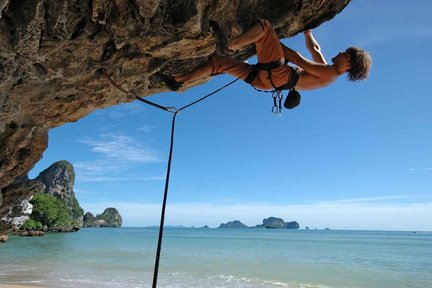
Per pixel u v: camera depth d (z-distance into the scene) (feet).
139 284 60.90
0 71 18.94
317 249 184.75
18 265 86.22
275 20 20.99
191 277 72.74
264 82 17.29
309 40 19.33
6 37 17.07
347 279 76.43
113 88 25.12
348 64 16.70
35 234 259.19
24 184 40.34
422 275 84.07
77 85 23.71
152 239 272.31
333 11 21.11
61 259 103.55
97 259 105.50
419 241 333.42
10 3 15.99
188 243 234.58
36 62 19.26
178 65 23.90
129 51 20.47
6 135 28.71
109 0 16.72
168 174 16.44
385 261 120.16
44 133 31.32
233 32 20.57
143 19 17.47
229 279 71.20
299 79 17.31
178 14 17.75
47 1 16.15
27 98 24.03
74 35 18.28
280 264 102.89
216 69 17.95
